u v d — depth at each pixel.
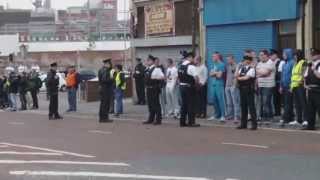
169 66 22.83
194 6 25.97
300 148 13.58
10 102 31.64
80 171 11.07
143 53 30.89
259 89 19.20
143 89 29.36
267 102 19.14
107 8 117.06
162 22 29.42
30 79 31.61
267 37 23.70
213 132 17.22
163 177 10.34
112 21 111.25
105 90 22.06
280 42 23.44
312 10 22.11
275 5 23.19
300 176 10.34
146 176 10.46
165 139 15.82
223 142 14.91
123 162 12.12
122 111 25.08
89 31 108.44
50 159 12.66
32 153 13.62
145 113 25.00
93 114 26.44
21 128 20.22
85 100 34.50
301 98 17.67
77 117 25.19
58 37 112.88
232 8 25.11
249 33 24.53
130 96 35.25
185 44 27.80
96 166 11.63
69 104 28.36
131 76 33.62
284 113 18.28
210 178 10.23
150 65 20.73
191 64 19.16
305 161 11.84
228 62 20.16
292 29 22.89
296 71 17.70
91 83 34.41
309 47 22.09
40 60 108.00
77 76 28.47
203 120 20.88
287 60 18.38
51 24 125.31
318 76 16.80
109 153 13.47
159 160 12.31
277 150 13.36
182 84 19.20
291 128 17.70
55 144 15.34
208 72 24.80
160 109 20.53
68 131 18.69
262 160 12.07
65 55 107.62
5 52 86.19
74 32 117.12
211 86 22.20
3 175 10.84
